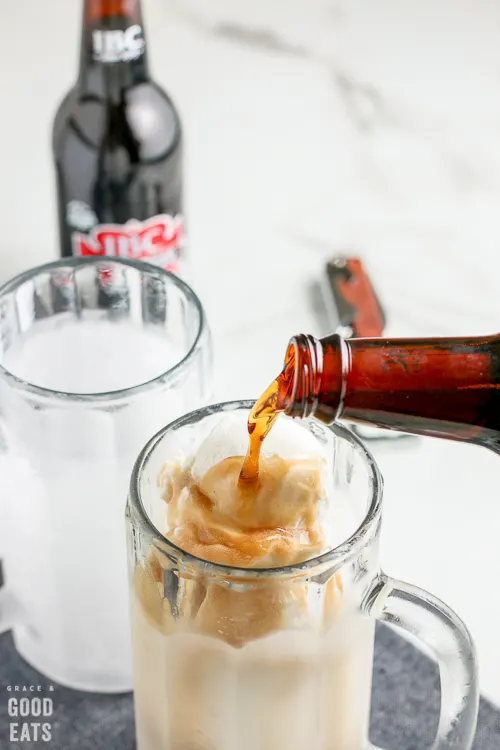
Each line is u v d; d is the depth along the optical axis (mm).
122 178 813
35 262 915
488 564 767
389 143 1012
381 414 578
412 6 1124
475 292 910
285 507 581
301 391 564
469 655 585
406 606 584
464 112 1039
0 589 695
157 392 633
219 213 954
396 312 894
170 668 583
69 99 817
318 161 996
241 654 565
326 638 570
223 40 1092
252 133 1014
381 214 959
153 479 592
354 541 556
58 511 650
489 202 973
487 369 578
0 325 673
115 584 667
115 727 690
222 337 871
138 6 789
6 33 1083
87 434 633
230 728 586
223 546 574
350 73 1065
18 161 984
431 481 804
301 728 586
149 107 807
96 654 689
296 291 902
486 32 1105
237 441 591
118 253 836
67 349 691
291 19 1113
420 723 686
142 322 699
